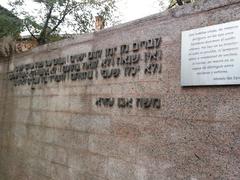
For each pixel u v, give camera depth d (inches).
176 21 142.8
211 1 129.2
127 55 166.7
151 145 147.5
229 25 121.8
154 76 149.9
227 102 119.7
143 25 159.5
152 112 148.9
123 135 163.6
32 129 248.2
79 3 474.6
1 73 305.4
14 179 264.1
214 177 120.8
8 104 287.9
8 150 278.7
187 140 131.8
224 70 121.3
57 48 227.5
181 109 135.8
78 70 203.6
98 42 188.9
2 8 383.2
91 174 183.3
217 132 121.6
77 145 197.5
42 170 230.1
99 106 182.4
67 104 210.7
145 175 148.7
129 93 162.6
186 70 134.6
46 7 436.5
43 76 240.7
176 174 134.6
